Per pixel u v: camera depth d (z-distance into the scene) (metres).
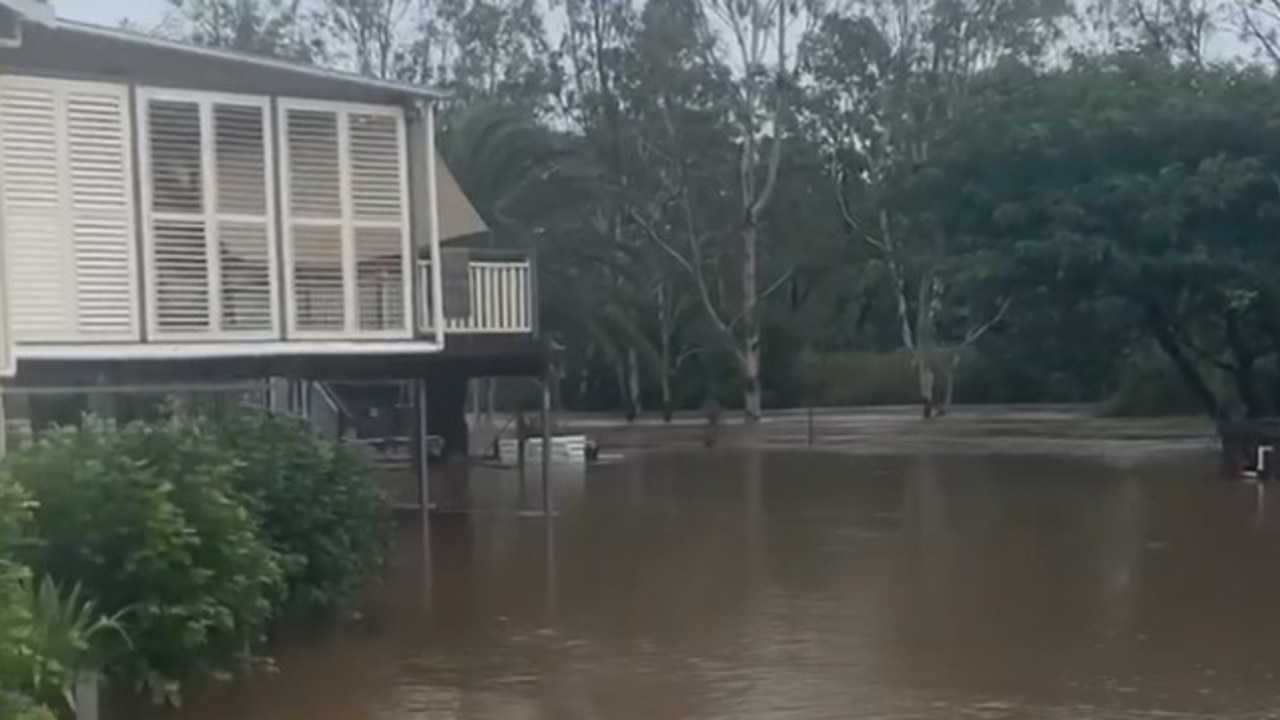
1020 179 35.50
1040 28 52.41
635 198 53.88
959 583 17.00
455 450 34.59
